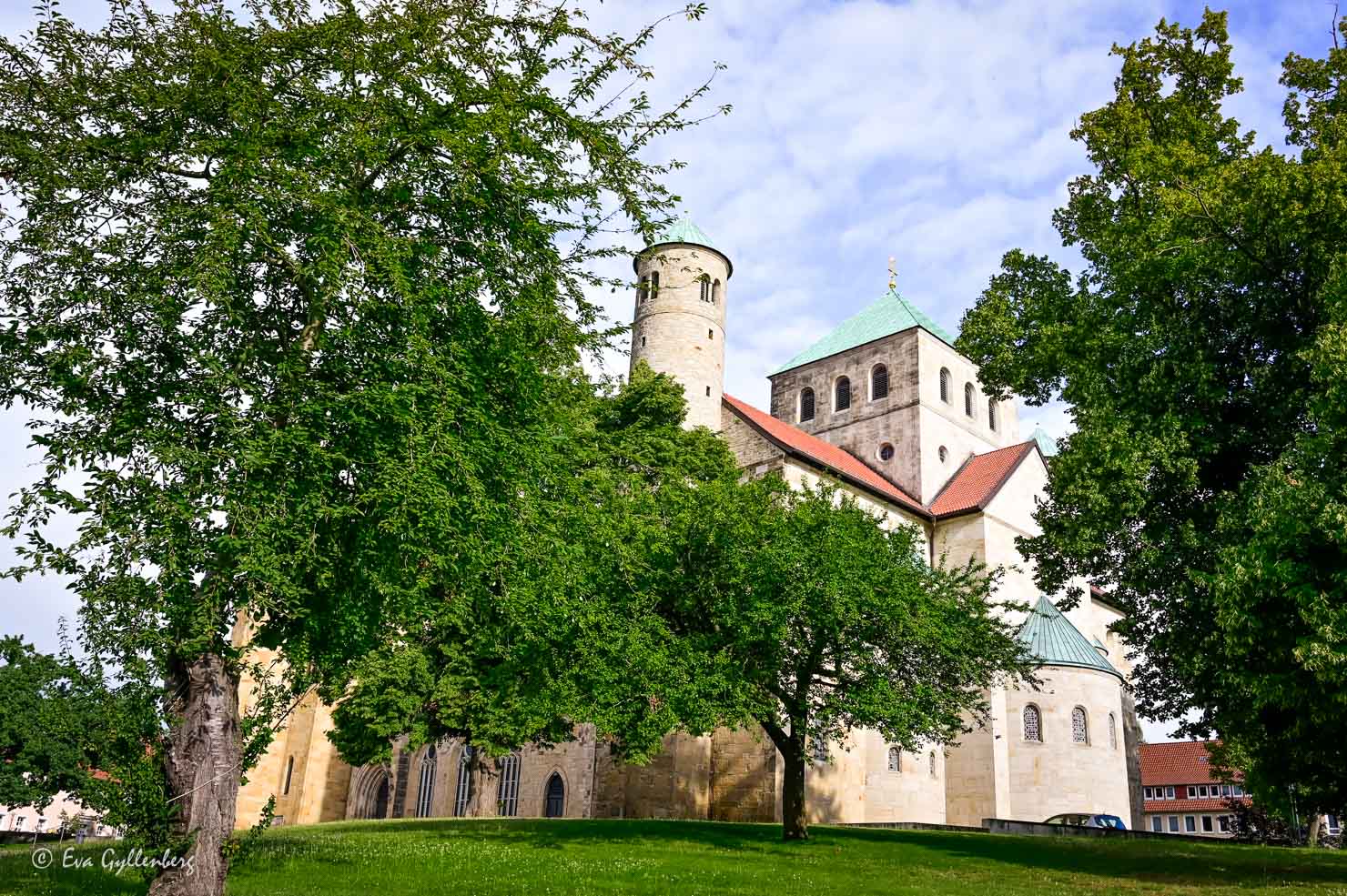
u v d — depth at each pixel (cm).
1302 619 1648
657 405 3522
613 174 1478
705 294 4566
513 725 2741
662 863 1867
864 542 2411
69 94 1239
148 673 1111
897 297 5384
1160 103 2802
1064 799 3744
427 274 1352
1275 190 2062
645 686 2186
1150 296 2284
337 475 1258
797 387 5500
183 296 1202
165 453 1085
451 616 1492
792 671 2462
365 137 1254
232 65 1241
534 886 1531
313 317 1300
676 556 2455
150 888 1096
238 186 1201
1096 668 3947
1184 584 2048
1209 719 2330
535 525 1459
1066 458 2277
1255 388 2117
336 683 1486
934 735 2502
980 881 1783
